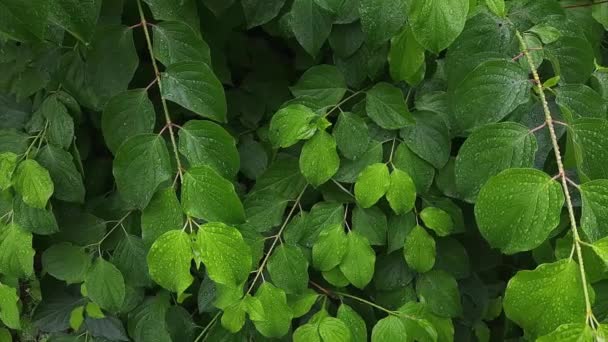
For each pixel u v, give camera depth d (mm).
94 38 900
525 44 890
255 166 1027
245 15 938
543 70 937
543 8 924
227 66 1047
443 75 955
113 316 1062
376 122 937
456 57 898
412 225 968
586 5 995
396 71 919
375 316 1030
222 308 938
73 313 1074
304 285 949
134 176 876
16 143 964
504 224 808
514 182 801
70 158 953
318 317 951
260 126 1053
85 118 1028
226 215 852
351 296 986
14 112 1017
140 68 1002
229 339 987
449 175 949
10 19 779
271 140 934
